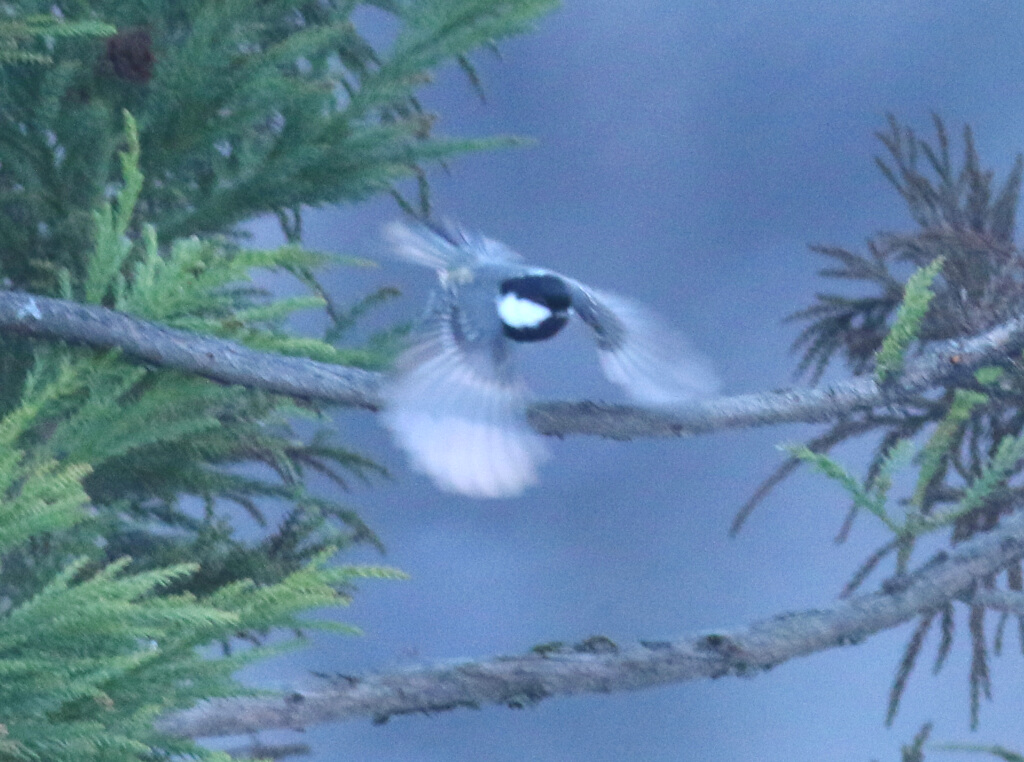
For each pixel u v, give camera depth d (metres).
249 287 10.34
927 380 8.77
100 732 6.06
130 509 10.14
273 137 10.12
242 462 10.41
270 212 9.77
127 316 7.91
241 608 6.72
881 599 9.52
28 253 9.16
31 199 9.03
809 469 9.12
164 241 9.30
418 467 5.23
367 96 9.23
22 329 7.70
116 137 9.09
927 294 8.61
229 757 6.53
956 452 11.03
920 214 12.01
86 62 8.93
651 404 8.05
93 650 6.39
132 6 9.15
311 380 8.20
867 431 11.09
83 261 9.23
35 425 8.27
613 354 6.42
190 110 9.09
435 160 9.55
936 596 9.57
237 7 9.09
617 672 9.02
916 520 9.27
